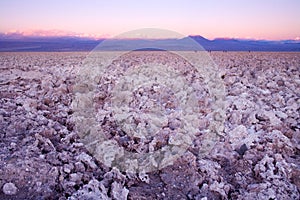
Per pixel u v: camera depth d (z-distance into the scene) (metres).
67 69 14.94
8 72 13.78
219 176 4.13
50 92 8.40
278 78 12.20
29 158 4.02
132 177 4.04
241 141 5.28
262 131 5.77
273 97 8.60
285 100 8.56
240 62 21.36
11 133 5.08
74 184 3.65
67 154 4.40
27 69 15.70
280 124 6.20
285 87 10.28
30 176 3.70
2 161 3.89
